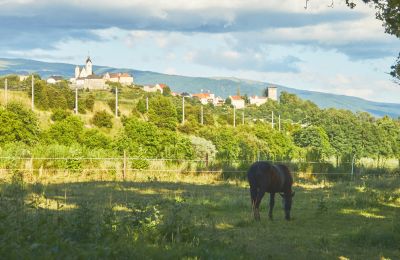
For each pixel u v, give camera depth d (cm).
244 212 1922
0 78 14900
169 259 989
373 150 13100
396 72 2069
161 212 1672
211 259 1023
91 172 3344
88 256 895
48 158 3300
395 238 1390
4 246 841
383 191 2584
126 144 4175
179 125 11088
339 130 12950
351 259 1207
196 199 2209
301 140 11906
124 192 2467
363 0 1834
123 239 1062
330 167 3997
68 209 1688
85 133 5678
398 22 1852
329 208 2075
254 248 1267
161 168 3628
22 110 5656
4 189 2125
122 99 15388
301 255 1215
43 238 941
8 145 3619
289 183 1814
